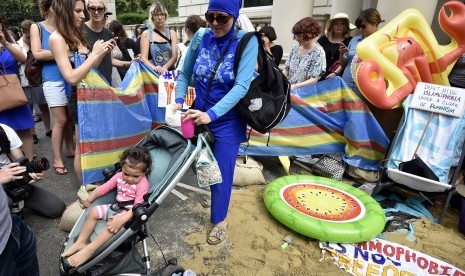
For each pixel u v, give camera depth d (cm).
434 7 478
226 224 274
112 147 319
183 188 352
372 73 340
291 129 397
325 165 396
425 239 281
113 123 314
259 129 229
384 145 369
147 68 387
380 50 356
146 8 3450
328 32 493
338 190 333
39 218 286
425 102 337
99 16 343
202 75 230
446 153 329
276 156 430
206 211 310
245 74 210
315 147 404
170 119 365
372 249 260
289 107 238
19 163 231
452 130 327
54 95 334
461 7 373
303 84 393
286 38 659
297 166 434
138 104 368
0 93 304
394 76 349
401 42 359
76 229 205
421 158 338
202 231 280
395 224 299
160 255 248
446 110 327
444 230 296
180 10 1184
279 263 245
